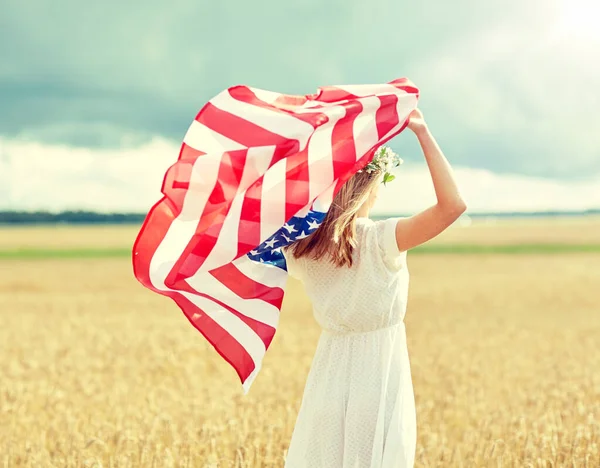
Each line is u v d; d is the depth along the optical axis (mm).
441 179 3705
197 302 4141
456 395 9062
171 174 3770
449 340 15328
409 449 3797
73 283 33000
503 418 7793
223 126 3859
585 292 28188
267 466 5969
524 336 16031
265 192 3818
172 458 6047
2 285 31812
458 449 6348
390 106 3871
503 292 28328
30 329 16969
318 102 3971
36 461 6227
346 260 3857
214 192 3785
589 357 12930
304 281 4105
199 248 3879
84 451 6340
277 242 4008
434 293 28000
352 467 3777
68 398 9055
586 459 5895
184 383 9984
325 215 3922
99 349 13516
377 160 3910
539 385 10078
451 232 99875
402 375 3887
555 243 73562
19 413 8031
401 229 3791
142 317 19609
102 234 100938
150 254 3949
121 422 7508
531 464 5762
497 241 78375
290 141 3729
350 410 3828
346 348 3924
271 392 9156
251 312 4191
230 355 4133
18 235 99000
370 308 3861
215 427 6953
